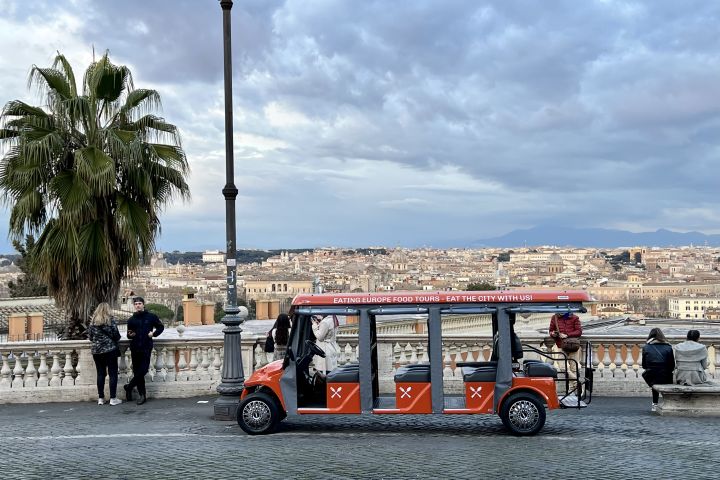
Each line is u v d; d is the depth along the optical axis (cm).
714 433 1184
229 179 1389
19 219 1741
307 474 933
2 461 1028
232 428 1265
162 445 1123
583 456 1020
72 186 1716
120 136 1777
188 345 1623
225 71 1394
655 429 1224
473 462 988
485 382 1180
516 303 1166
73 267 1738
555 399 1168
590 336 1638
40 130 1802
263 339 1648
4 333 3353
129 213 1739
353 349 1703
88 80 1864
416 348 1684
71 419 1366
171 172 1869
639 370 1639
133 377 1530
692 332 1415
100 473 957
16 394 1538
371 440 1146
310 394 1234
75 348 1578
